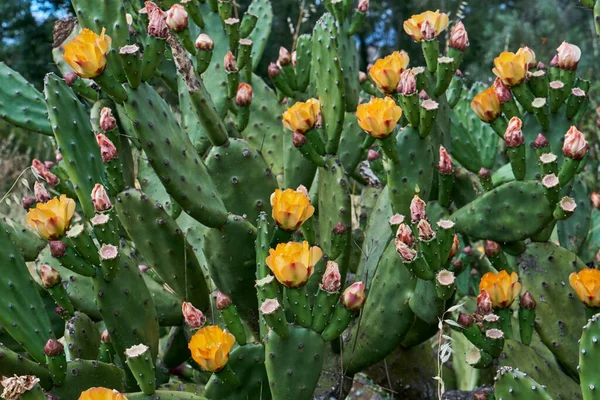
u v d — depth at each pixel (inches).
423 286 80.8
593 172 118.3
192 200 82.4
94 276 78.7
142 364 73.5
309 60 108.5
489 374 94.7
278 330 73.2
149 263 87.4
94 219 77.9
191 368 97.1
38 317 78.3
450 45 87.7
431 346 98.1
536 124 87.3
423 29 87.5
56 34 110.1
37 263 91.4
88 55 79.1
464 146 108.9
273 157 110.0
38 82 347.9
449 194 86.2
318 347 74.0
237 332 77.0
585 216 96.2
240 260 84.2
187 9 103.3
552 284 84.6
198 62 98.3
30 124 106.8
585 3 89.7
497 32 302.0
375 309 84.5
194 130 100.8
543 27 293.9
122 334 80.3
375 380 95.4
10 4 335.6
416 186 83.7
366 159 109.7
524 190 82.5
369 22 355.3
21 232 93.8
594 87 210.8
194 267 87.5
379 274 84.5
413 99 82.3
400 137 83.7
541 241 85.8
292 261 71.8
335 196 85.9
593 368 72.2
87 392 68.6
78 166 84.4
